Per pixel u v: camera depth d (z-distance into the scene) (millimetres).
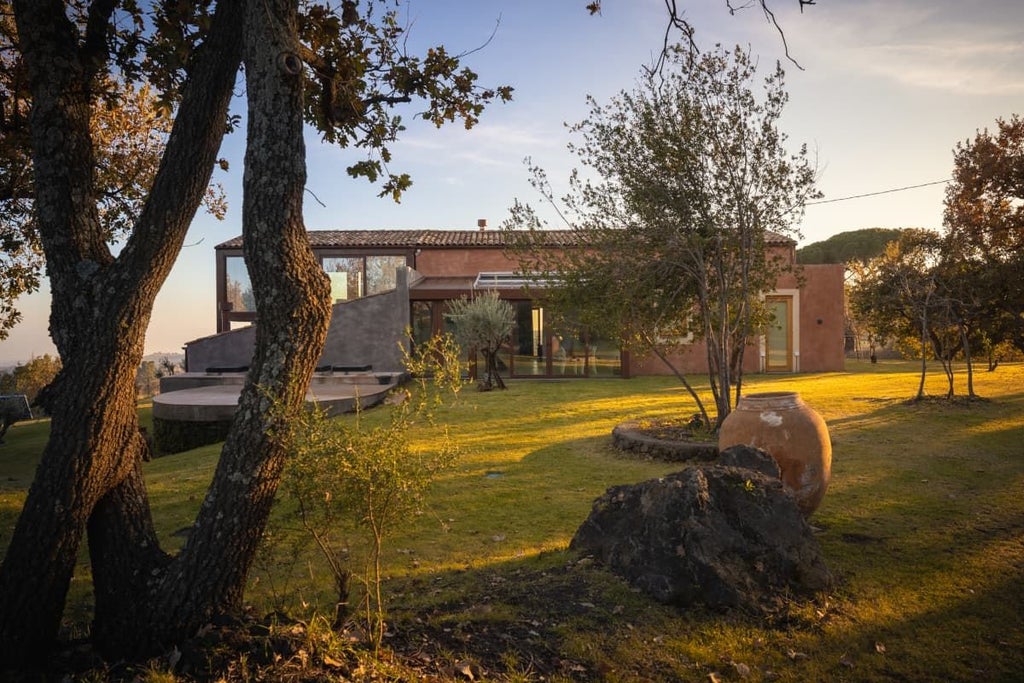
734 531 5426
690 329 12914
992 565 5930
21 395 20172
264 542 4473
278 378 4012
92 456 4012
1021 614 5027
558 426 14055
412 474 3902
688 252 11516
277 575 5766
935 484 8602
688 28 5742
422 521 7488
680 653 4395
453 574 5711
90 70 4723
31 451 17188
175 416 16453
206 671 3488
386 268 28625
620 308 11648
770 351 26062
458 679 3811
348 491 3732
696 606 4988
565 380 24000
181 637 3891
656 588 5094
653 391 19875
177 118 4395
